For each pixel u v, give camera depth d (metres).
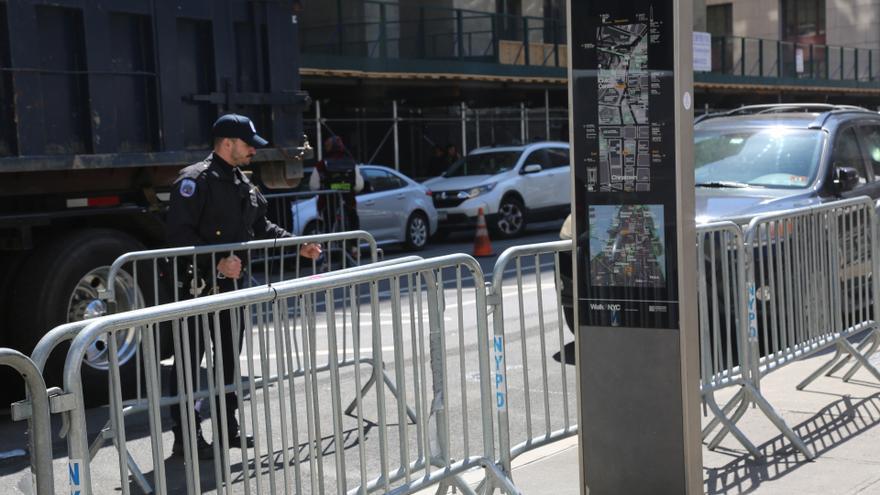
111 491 5.72
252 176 9.12
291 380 4.18
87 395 7.31
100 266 7.61
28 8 7.16
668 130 4.24
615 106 4.32
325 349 8.88
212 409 3.90
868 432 6.04
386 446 4.49
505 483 4.86
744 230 6.29
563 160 21.91
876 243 7.40
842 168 9.27
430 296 4.75
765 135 9.82
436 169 23.41
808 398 6.85
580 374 4.53
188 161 8.23
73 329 3.45
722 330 6.51
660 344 4.36
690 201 4.32
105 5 7.61
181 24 8.18
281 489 5.66
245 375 7.86
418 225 18.77
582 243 4.46
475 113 25.39
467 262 4.85
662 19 4.19
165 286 8.03
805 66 36.16
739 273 5.96
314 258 6.96
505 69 23.36
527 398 5.34
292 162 9.16
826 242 6.93
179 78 8.16
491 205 20.11
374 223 17.83
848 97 36.25
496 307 4.99
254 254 10.05
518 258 5.21
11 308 7.36
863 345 7.41
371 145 23.25
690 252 4.34
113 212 7.87
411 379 7.98
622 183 4.35
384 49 23.09
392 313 4.55
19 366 3.16
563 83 24.36
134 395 7.55
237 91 8.61
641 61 4.24
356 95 21.56
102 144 7.63
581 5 4.32
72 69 7.48
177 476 5.89
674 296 4.32
